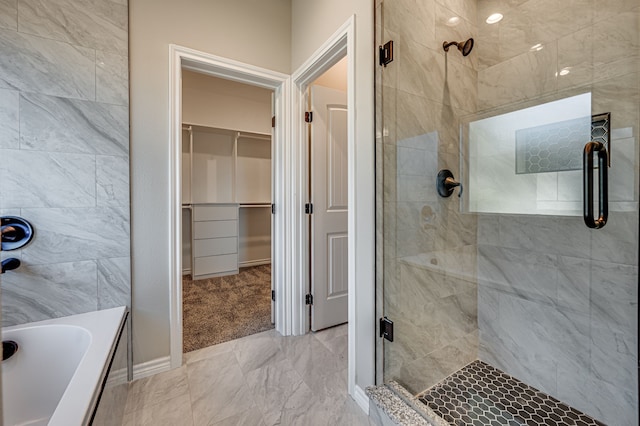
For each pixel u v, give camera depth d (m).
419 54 1.67
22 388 1.44
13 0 1.52
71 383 1.09
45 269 1.58
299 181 2.35
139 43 1.80
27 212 1.55
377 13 1.56
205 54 2.01
